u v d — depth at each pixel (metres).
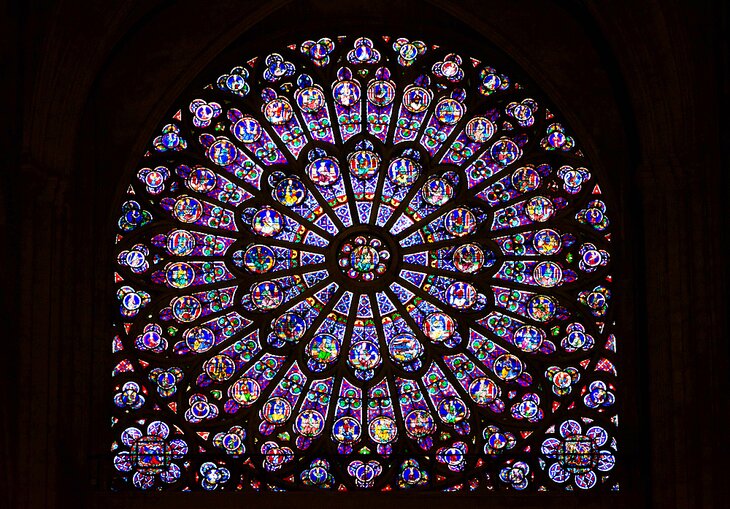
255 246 34.88
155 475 32.81
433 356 33.91
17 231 28.89
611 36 30.39
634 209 32.34
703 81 29.45
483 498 32.06
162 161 35.41
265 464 32.97
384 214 35.22
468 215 35.16
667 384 29.12
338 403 33.59
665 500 28.86
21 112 29.27
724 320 28.72
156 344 34.03
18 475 28.11
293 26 36.28
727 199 28.73
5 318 28.03
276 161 35.69
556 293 34.34
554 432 33.31
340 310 34.41
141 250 34.69
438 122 35.94
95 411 33.09
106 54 31.08
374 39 36.41
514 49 35.19
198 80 35.94
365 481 32.81
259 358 33.94
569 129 35.53
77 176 33.47
